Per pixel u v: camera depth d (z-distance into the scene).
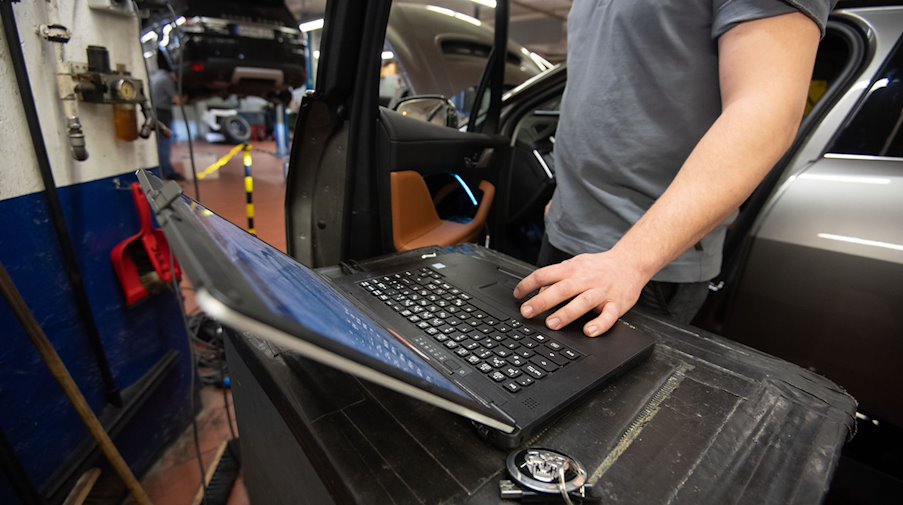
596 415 0.37
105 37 0.91
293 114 6.56
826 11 0.47
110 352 1.00
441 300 0.53
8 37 0.70
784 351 0.97
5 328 0.73
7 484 0.73
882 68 0.95
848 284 0.87
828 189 0.93
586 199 0.75
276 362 0.42
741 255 1.03
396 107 1.24
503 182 1.24
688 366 0.45
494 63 1.25
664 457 0.32
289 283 0.33
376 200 0.85
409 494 0.29
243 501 1.02
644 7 0.59
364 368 0.24
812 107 1.15
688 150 0.62
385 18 0.69
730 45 0.50
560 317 0.46
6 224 0.73
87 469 0.90
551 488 0.29
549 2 6.48
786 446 0.34
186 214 0.32
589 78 0.70
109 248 0.99
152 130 1.04
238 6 2.93
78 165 0.88
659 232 0.49
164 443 1.18
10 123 0.72
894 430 0.84
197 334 1.68
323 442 0.33
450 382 0.34
